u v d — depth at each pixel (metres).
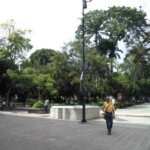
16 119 26.00
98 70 53.25
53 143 13.82
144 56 75.00
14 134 16.38
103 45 73.00
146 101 99.19
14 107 47.06
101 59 53.38
